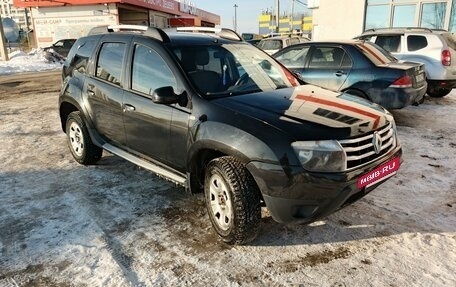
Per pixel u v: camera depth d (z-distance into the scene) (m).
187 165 3.55
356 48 7.08
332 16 16.16
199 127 3.35
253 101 3.45
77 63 5.18
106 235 3.50
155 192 4.39
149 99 3.93
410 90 6.61
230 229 3.19
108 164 5.32
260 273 2.96
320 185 2.85
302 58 7.73
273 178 2.89
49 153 5.86
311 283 2.84
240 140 3.03
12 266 3.08
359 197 3.14
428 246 3.24
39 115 8.59
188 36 4.25
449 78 8.90
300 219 2.97
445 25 13.99
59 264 3.09
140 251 3.26
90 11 26.22
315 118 3.14
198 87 3.59
